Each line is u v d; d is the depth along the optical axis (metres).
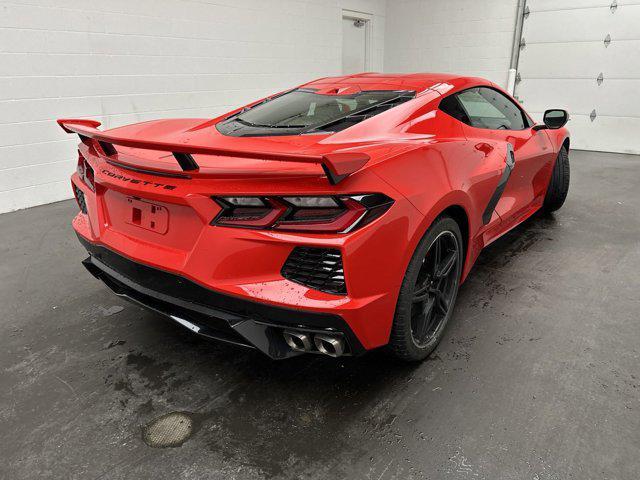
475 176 1.81
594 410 1.45
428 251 1.58
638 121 6.27
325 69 7.21
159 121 2.18
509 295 2.23
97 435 1.41
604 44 6.31
